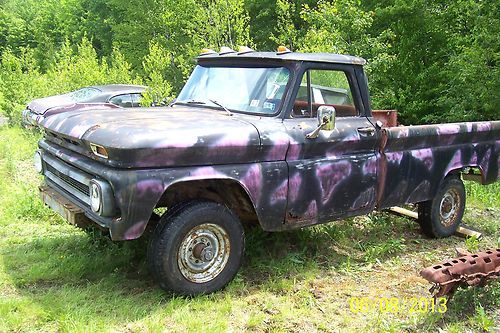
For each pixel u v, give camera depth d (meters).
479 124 6.34
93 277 4.72
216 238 4.43
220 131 4.27
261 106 4.88
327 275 5.06
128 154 3.85
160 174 4.00
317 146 4.88
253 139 4.41
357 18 13.12
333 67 5.18
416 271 5.30
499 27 11.77
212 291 4.43
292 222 4.80
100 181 3.95
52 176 5.06
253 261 5.11
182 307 4.14
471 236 6.27
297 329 4.00
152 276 4.45
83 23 37.00
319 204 4.95
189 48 12.59
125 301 4.18
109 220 3.97
